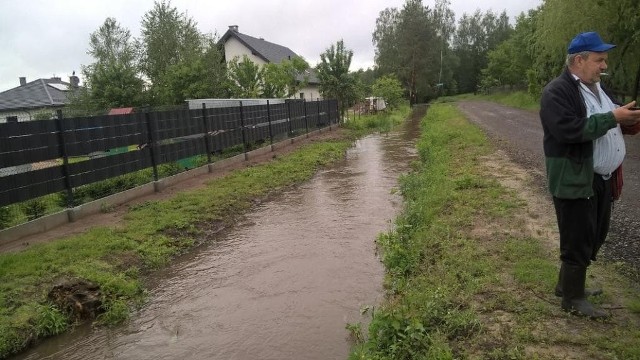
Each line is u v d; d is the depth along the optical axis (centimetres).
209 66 3027
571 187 339
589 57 336
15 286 565
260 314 524
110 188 1029
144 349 470
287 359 430
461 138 1638
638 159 1030
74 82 4453
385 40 6306
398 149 1916
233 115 1531
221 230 877
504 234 604
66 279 594
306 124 2350
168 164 1264
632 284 423
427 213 749
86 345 486
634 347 323
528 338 356
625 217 618
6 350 465
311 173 1430
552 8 1639
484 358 344
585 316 371
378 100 4334
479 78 7750
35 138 805
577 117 325
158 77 3412
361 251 702
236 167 1428
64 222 841
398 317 404
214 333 489
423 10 5991
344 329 477
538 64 2564
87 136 921
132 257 694
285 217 938
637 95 1831
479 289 451
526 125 2122
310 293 569
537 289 432
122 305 549
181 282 634
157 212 902
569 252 365
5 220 798
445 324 400
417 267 574
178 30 3597
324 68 3127
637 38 1456
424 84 6131
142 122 1083
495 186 866
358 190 1152
